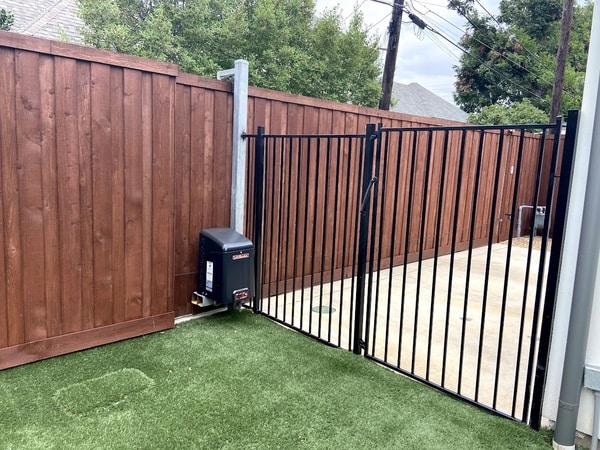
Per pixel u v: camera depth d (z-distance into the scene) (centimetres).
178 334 319
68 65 255
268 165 385
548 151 791
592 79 190
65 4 901
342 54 1105
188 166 340
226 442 196
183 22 838
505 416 226
